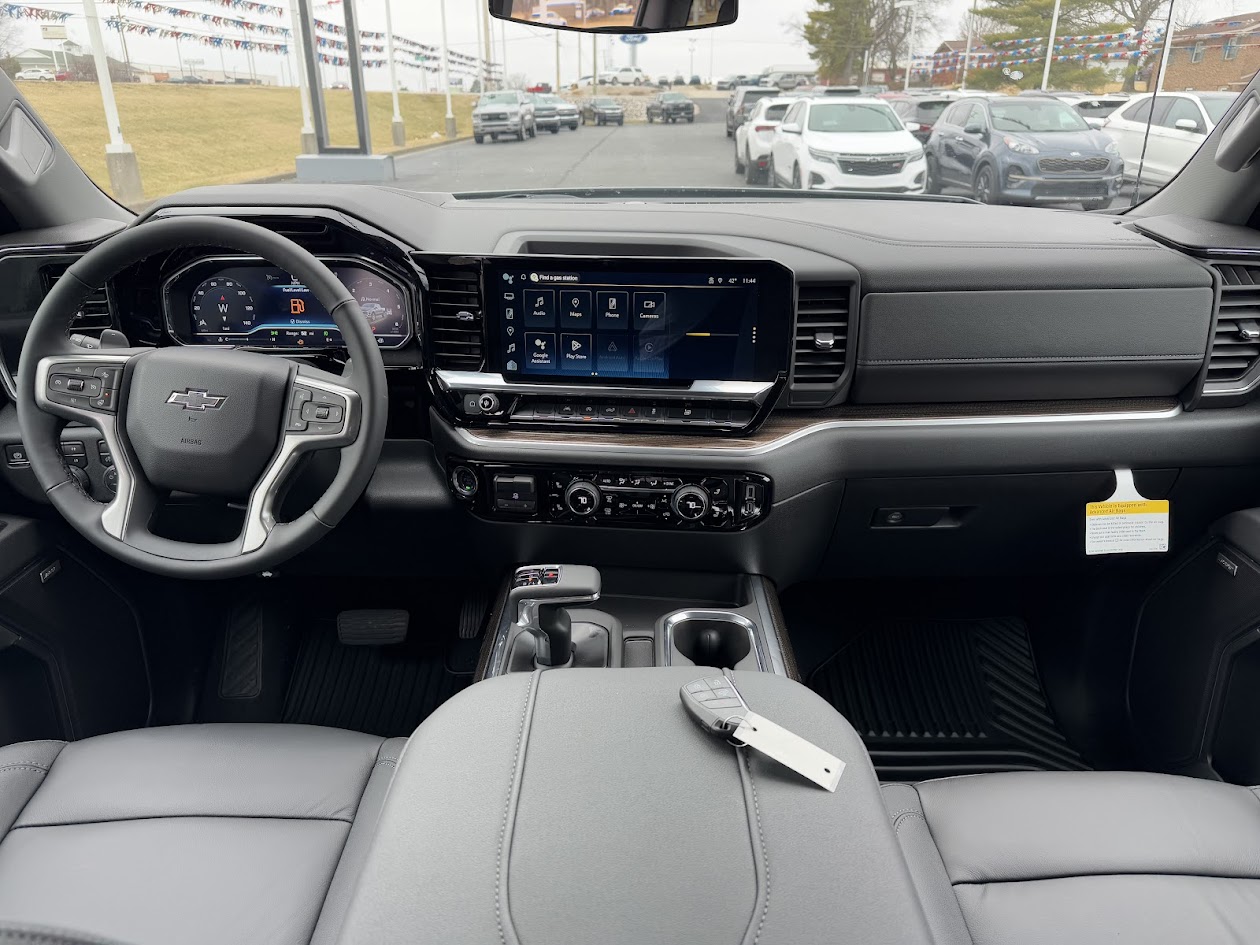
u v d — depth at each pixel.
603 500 1.47
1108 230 1.61
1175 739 1.61
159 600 1.84
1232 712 1.46
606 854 0.68
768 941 0.62
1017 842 0.98
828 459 1.50
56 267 1.58
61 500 1.22
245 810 1.02
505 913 0.63
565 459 1.45
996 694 1.90
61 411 1.21
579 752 0.79
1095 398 1.54
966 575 1.72
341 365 1.58
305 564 1.74
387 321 1.54
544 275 1.38
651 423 1.44
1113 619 1.79
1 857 0.95
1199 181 1.66
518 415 1.46
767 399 1.40
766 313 1.36
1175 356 1.48
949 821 1.03
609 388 1.43
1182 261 1.46
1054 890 0.92
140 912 0.88
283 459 1.21
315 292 1.18
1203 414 1.52
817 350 1.46
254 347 1.57
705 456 1.43
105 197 1.86
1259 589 1.40
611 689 0.89
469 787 0.76
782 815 0.73
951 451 1.50
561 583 1.18
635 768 0.77
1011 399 1.53
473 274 1.41
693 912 0.63
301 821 1.01
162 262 1.51
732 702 0.84
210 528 1.66
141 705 1.78
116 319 1.56
